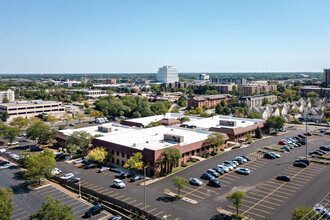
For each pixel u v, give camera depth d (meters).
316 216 41.59
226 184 68.12
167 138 92.00
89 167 82.31
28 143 114.06
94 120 179.88
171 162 75.19
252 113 160.38
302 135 123.50
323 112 174.38
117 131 112.06
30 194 63.81
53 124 163.38
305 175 73.69
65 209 42.53
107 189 65.69
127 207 54.81
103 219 52.25
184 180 60.16
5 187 67.88
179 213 53.44
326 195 60.84
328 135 128.00
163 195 62.00
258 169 79.19
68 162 88.38
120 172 75.00
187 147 85.88
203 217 51.81
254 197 60.22
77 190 65.44
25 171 79.56
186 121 143.38
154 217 50.41
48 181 72.31
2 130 114.56
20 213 54.34
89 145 95.38
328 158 87.75
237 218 51.16
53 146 108.19
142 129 111.44
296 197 60.03
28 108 181.75
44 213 40.88
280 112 193.25
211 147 97.06
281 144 108.69
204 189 65.19
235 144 107.94
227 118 146.62
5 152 98.06
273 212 53.41
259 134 120.75
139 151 77.69
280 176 70.56
